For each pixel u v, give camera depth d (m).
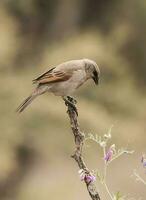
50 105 22.66
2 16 24.92
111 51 26.97
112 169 17.94
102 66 26.23
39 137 22.48
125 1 28.70
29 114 22.48
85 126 23.08
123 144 21.45
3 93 23.00
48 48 27.05
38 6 28.38
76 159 4.14
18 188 22.27
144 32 28.25
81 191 19.89
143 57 28.20
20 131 22.39
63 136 22.58
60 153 22.55
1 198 22.05
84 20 29.14
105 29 29.11
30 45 27.34
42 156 22.62
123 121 25.08
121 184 17.33
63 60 25.41
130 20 28.53
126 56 28.12
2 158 21.47
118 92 26.12
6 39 24.28
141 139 21.88
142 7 28.34
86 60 6.57
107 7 29.23
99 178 4.08
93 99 25.39
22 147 22.67
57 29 28.64
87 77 6.55
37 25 28.28
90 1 29.14
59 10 28.84
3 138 22.05
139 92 27.48
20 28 27.58
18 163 22.62
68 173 21.31
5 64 24.06
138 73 28.00
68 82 6.41
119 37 27.72
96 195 4.06
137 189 16.94
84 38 26.72
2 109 22.61
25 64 25.83
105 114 24.31
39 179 21.67
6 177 22.02
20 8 26.98
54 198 20.23
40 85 6.41
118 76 26.61
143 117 25.84
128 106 26.03
